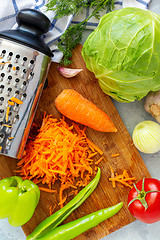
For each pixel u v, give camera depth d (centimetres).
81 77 156
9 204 138
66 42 152
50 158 143
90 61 132
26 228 153
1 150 131
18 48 124
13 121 130
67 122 161
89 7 154
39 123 158
